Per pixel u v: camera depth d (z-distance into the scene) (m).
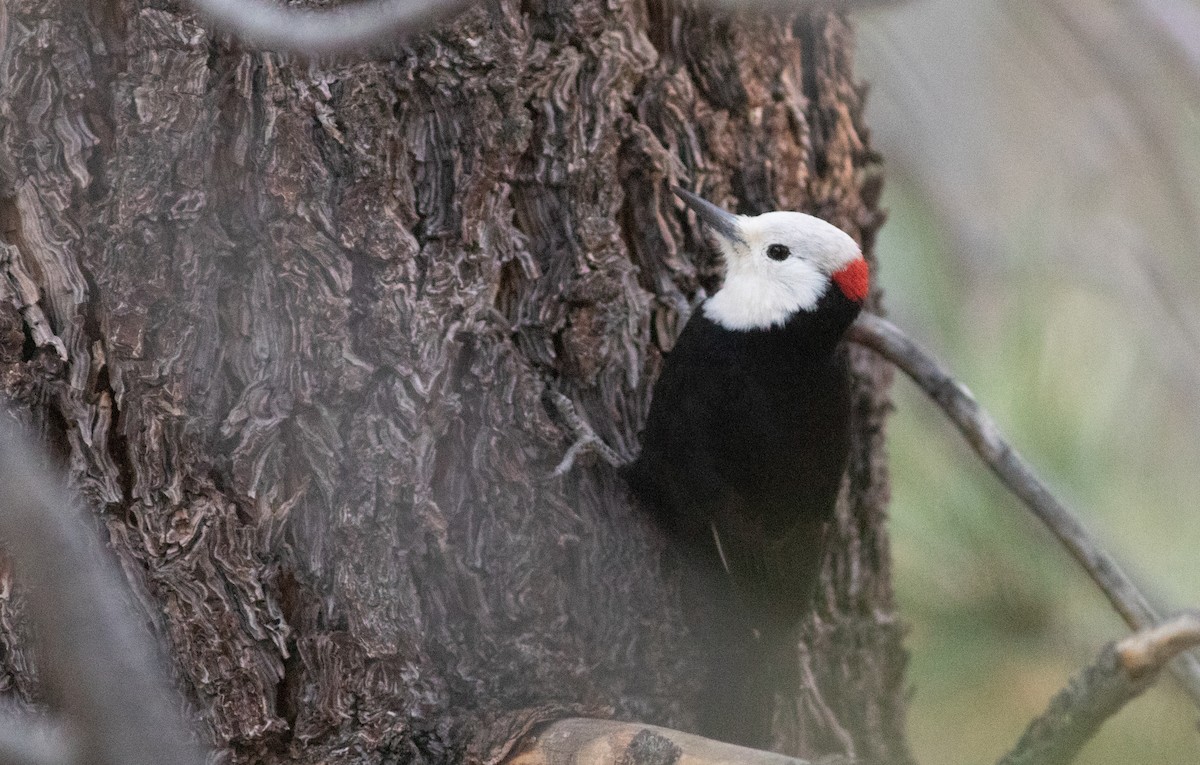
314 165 6.80
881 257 11.92
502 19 7.27
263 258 6.80
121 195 6.59
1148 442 10.05
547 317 7.67
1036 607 8.48
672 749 6.37
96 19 6.59
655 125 8.12
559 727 6.82
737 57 8.37
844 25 9.10
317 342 6.84
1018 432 9.02
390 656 6.91
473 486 7.29
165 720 4.50
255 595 6.76
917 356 8.52
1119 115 13.23
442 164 7.18
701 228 8.52
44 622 4.34
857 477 9.43
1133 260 11.72
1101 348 10.16
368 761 6.86
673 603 8.30
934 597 8.64
